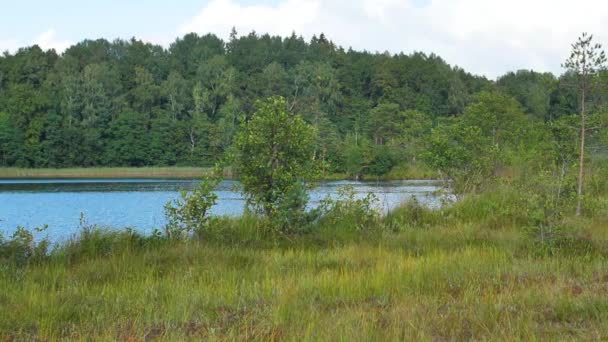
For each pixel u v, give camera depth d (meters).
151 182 54.66
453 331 5.70
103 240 11.27
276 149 13.62
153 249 11.02
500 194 15.41
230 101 101.12
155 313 6.50
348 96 115.62
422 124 80.81
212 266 9.58
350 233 12.62
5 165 83.75
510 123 43.66
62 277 8.95
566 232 11.09
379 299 7.22
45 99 91.50
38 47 123.44
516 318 6.05
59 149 85.94
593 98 16.09
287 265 9.55
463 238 11.77
